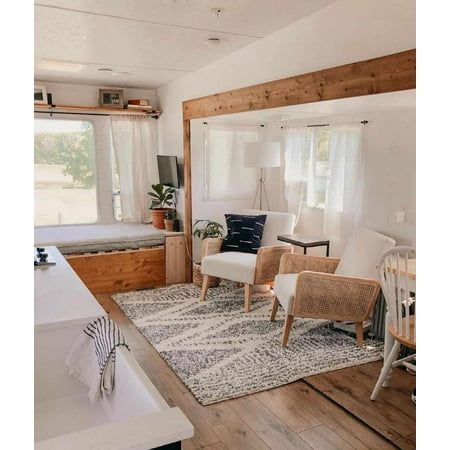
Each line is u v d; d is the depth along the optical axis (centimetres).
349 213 448
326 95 311
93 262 502
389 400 281
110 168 611
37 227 577
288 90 348
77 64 467
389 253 265
